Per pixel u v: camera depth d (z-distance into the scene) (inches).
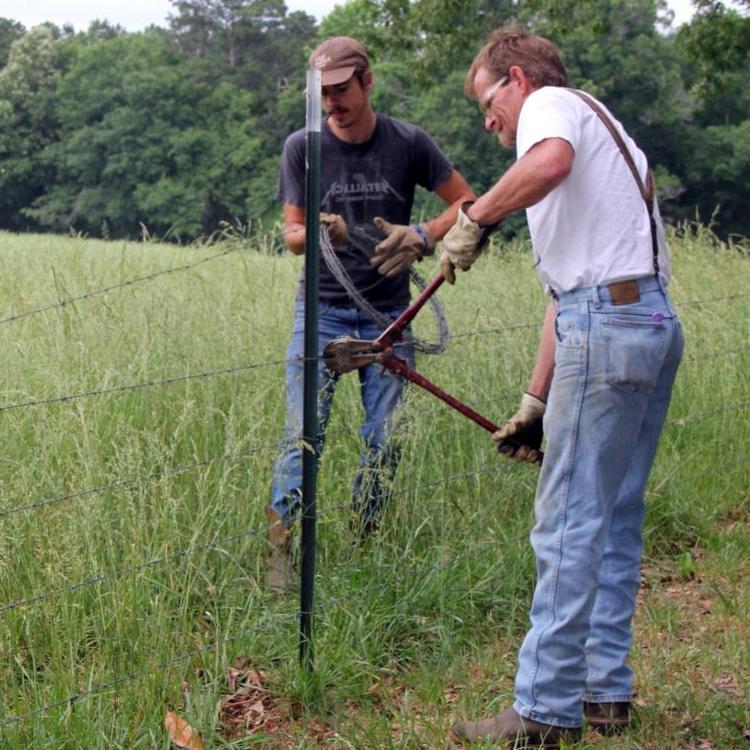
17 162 2364.7
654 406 133.4
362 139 173.6
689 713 139.0
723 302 292.7
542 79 128.9
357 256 174.6
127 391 187.9
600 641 136.6
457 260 123.9
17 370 189.5
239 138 2198.6
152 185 2201.0
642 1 1724.9
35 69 2475.4
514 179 118.5
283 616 149.9
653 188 127.3
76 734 123.9
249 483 162.4
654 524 200.7
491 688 143.8
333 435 189.3
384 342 145.8
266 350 212.8
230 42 2738.7
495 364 215.9
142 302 228.4
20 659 137.6
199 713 129.3
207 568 158.1
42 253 343.6
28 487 153.6
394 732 134.3
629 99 1716.3
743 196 1813.5
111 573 142.3
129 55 2348.7
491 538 178.2
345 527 165.8
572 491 124.6
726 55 786.8
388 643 153.6
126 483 149.0
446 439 197.5
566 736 127.3
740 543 196.5
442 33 788.0
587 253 122.6
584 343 122.2
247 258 296.4
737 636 157.8
